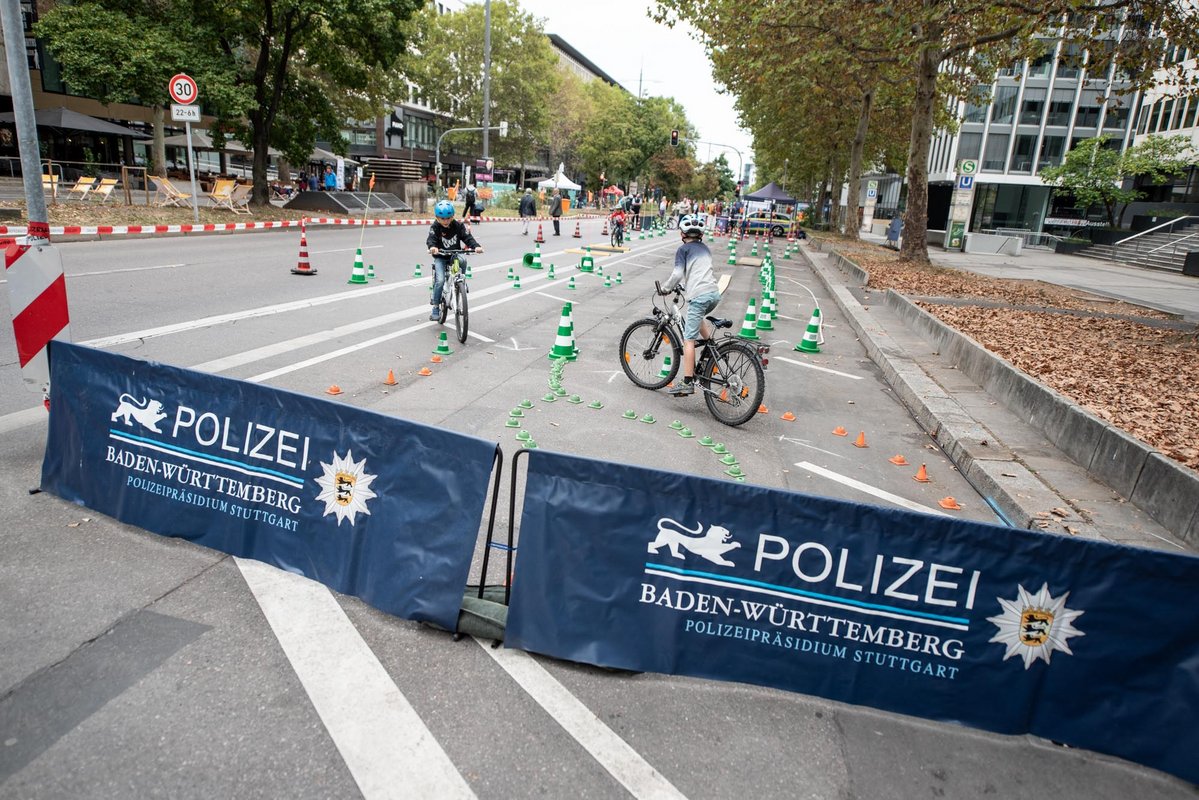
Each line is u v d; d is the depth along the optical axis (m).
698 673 3.19
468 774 2.58
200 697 2.86
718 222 50.03
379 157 64.38
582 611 3.21
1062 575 2.90
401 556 3.46
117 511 4.19
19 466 4.79
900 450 6.75
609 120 80.69
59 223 18.55
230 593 3.57
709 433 6.68
